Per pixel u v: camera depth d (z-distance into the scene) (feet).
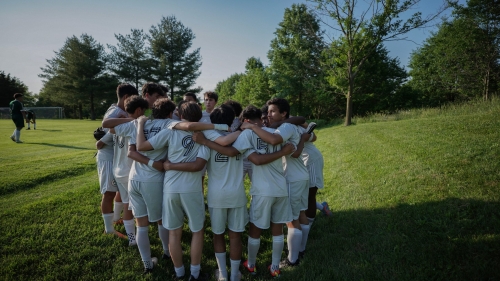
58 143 40.27
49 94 153.28
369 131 36.17
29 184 20.22
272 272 9.94
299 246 10.43
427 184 14.96
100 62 146.20
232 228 9.43
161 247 11.98
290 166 10.69
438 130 26.14
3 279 9.34
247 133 9.41
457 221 11.01
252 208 9.76
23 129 62.90
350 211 14.39
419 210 12.46
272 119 11.00
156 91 12.60
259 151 9.37
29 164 25.59
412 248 10.06
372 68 82.17
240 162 9.74
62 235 12.30
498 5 60.80
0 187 18.72
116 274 9.91
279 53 87.71
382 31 54.95
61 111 150.92
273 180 9.55
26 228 12.78
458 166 16.22
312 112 93.91
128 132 10.14
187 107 9.38
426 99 95.25
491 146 18.03
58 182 21.29
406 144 23.88
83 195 17.46
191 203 9.20
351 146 29.71
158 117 10.14
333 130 49.08
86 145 38.55
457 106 45.73
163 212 9.42
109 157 12.44
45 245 11.36
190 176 9.27
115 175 11.36
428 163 17.76
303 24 81.20
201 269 10.44
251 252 9.92
